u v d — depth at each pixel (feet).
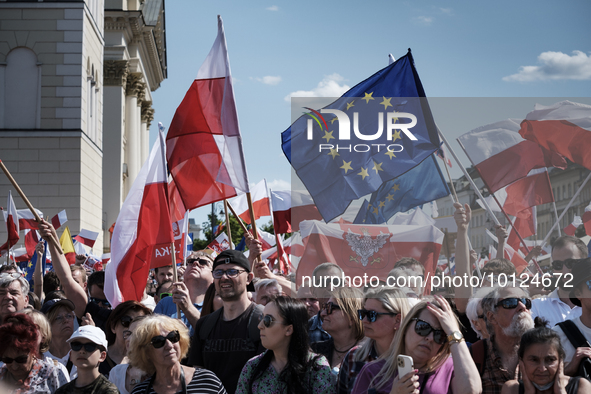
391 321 13.00
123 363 16.65
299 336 13.75
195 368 14.89
